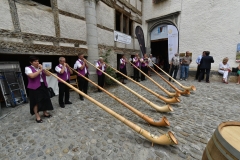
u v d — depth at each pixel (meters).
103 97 4.05
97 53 5.38
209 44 6.55
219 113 2.76
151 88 5.07
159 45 11.87
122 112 2.91
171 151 1.70
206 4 6.41
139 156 1.63
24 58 4.50
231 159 0.85
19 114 2.90
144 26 9.18
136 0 8.30
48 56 5.08
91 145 1.83
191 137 1.97
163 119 2.18
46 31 3.73
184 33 7.33
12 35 3.08
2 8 2.88
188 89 4.25
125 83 6.16
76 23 4.57
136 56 6.62
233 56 5.91
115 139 1.95
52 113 2.88
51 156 1.65
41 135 2.07
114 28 6.59
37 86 2.35
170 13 7.62
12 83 3.40
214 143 1.02
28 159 1.60
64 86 3.20
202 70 5.84
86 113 2.87
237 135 1.01
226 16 5.91
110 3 6.11
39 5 3.53
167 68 11.09
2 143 1.90
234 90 4.43
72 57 5.38
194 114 2.74
